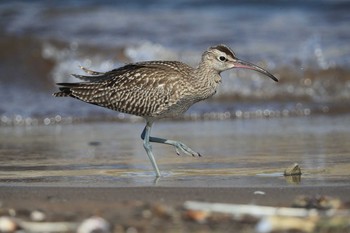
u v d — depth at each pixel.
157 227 9.27
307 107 23.09
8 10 31.00
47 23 29.70
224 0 31.66
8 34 28.39
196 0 32.03
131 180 13.08
